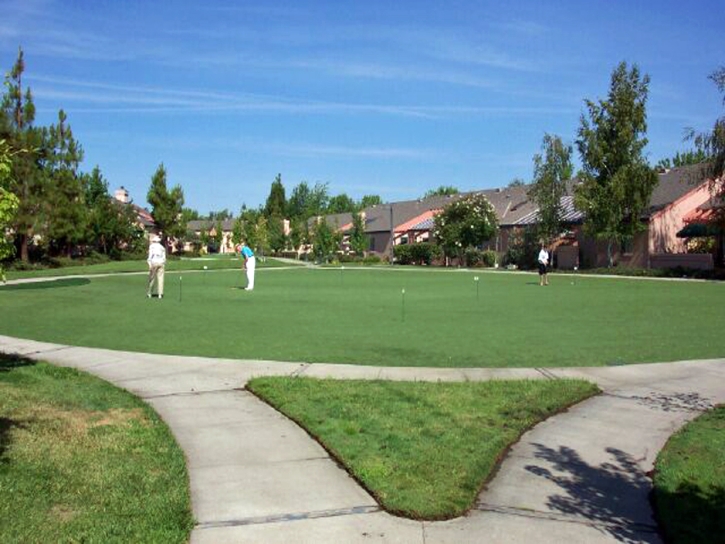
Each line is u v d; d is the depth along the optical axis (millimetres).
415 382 9281
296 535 4734
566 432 7227
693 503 5344
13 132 40469
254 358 11188
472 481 5656
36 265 43188
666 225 46125
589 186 44562
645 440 6984
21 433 6582
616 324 16188
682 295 25516
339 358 11305
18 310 18609
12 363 10305
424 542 4652
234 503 5266
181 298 22969
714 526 4941
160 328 14898
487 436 6859
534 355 11766
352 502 5301
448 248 60125
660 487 5660
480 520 5035
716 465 6238
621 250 48219
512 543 4668
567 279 37750
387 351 12055
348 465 5984
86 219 49844
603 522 5047
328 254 70875
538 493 5574
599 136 44656
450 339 13555
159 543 4484
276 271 46906
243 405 8133
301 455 6355
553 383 9242
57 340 13047
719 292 27203
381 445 6520
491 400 8281
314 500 5332
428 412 7688
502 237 63125
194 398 8461
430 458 6156
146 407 7898
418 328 15211
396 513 5078
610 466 6227
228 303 21141
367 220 88875
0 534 4477
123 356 11180
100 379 9344
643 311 19312
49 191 42656
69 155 47062
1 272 7578
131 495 5254
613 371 10344
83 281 31594
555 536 4797
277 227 93188
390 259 74062
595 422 7609
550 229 51438
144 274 38469
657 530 4926
